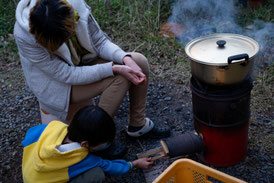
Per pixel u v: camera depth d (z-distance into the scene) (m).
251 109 2.80
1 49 4.08
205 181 1.81
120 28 4.09
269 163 2.28
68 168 1.85
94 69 2.07
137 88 2.30
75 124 1.84
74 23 1.80
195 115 2.21
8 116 3.09
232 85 1.95
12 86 3.52
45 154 1.79
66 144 1.83
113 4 4.38
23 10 1.98
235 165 2.29
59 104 2.15
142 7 4.32
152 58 3.66
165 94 3.18
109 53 2.26
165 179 1.78
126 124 2.83
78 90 2.16
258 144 2.46
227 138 2.14
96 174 1.90
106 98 2.16
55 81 2.12
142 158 2.24
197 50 2.06
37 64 2.01
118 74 2.12
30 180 1.88
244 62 1.84
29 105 3.23
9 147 2.70
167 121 2.81
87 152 1.90
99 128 1.81
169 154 2.16
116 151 2.38
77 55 2.26
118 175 2.08
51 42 1.77
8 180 2.39
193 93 2.13
